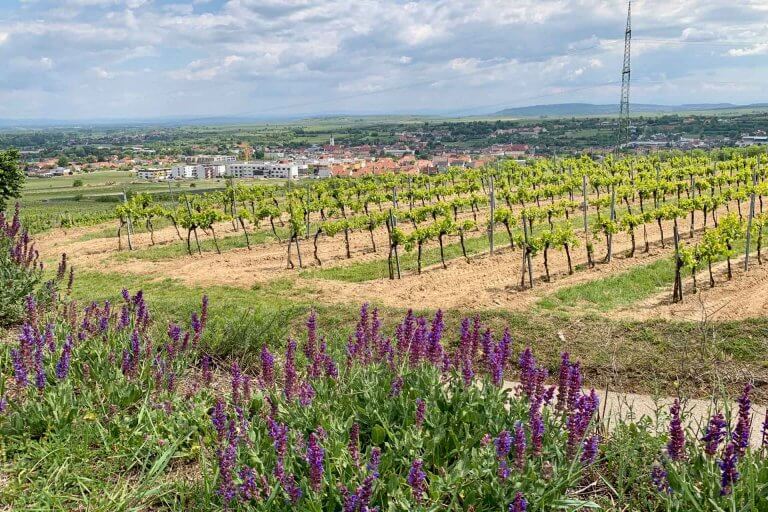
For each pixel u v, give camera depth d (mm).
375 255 25016
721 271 18531
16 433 6262
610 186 41656
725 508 4543
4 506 5191
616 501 5211
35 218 49188
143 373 7336
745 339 10969
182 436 6121
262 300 17984
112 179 164375
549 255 22828
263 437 5676
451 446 5516
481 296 17438
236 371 6410
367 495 4285
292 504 4598
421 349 6492
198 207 41406
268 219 39062
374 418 5918
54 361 7473
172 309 14383
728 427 5312
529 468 4773
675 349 10930
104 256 27828
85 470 5652
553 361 11047
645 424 6035
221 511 4727
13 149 44344
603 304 15703
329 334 11109
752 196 18391
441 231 21797
